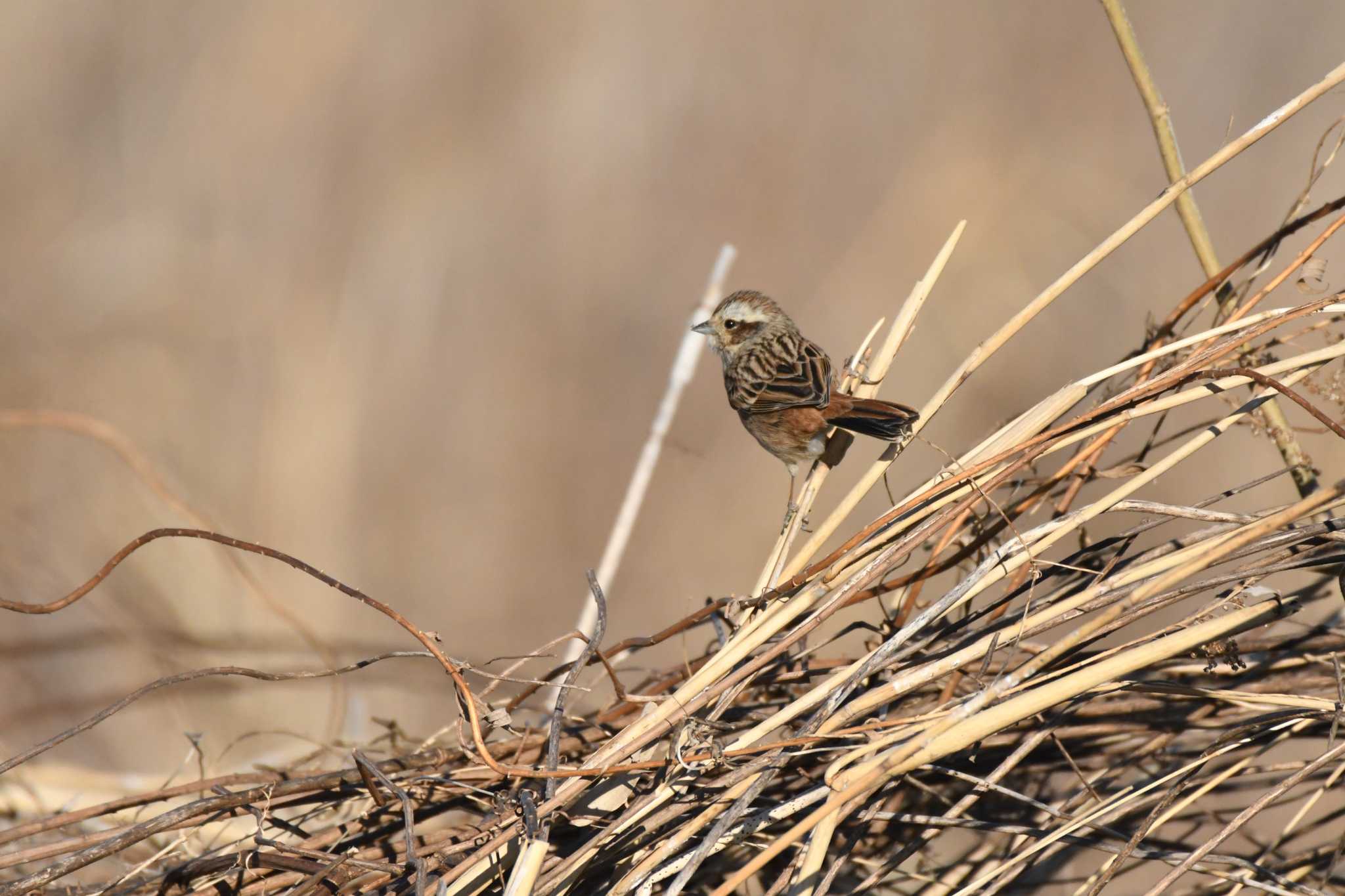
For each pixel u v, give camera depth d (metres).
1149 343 6.89
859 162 17.91
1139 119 17.14
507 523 14.40
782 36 19.11
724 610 6.38
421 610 13.23
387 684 9.41
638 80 18.77
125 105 18.19
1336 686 5.93
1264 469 12.22
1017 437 5.91
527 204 17.62
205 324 15.04
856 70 18.77
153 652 9.59
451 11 18.77
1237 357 6.32
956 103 17.86
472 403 15.73
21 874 6.40
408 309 16.23
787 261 17.00
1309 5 17.86
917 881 6.12
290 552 12.20
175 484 11.71
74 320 14.85
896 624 6.26
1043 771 6.25
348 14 18.45
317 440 13.51
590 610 7.89
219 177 17.61
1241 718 6.03
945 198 15.44
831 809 4.84
